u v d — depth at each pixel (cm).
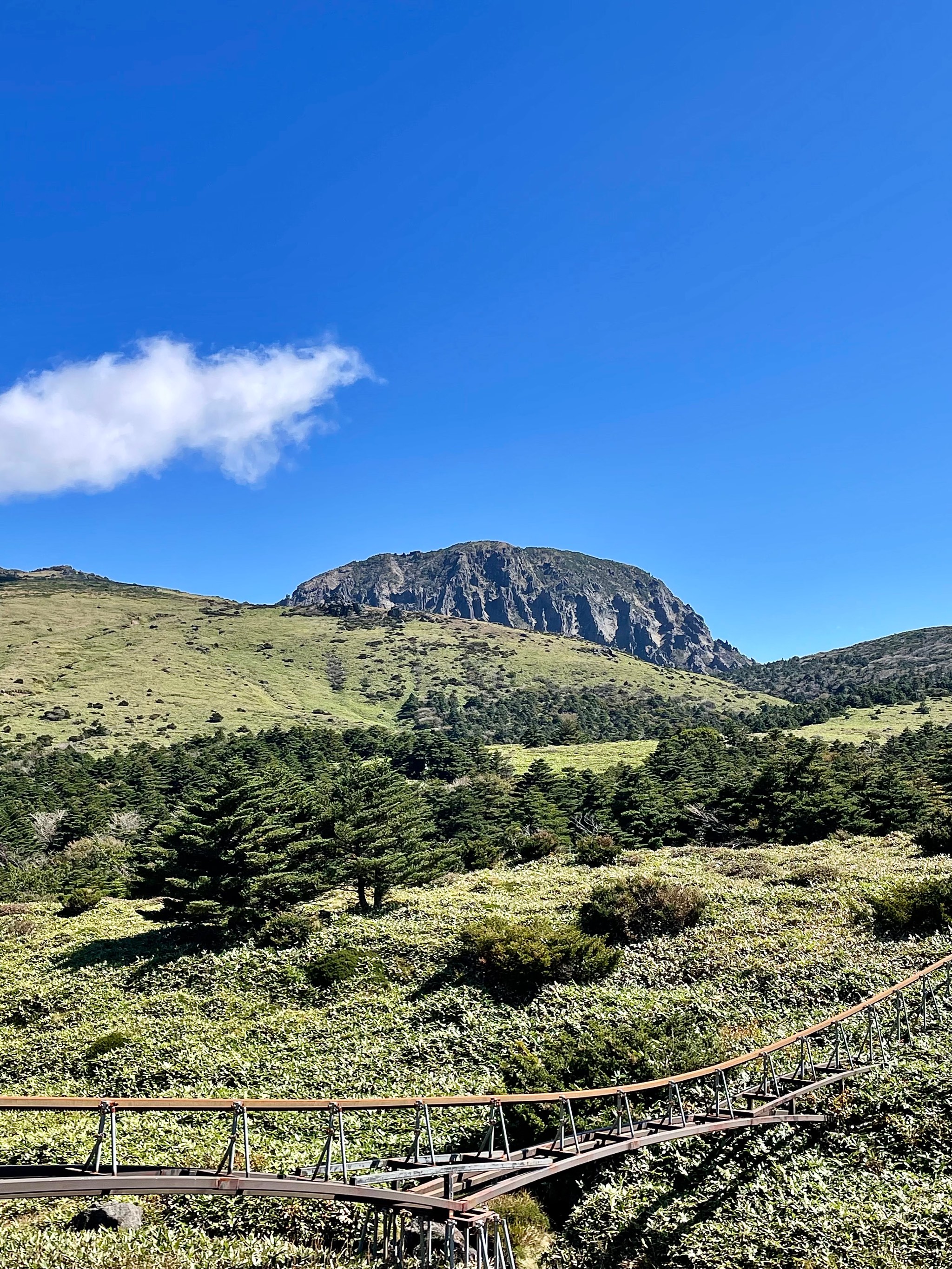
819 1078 1638
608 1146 1335
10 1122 2052
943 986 2019
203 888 3506
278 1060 2377
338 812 4025
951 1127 1436
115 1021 2839
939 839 3562
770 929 2730
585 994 2481
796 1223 1321
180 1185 945
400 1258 1246
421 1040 2356
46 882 5966
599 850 4531
